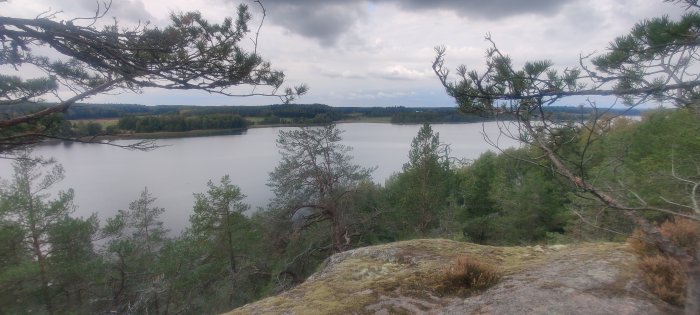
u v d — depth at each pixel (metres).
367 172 18.89
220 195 19.72
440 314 4.30
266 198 44.94
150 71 4.20
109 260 16.48
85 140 4.92
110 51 4.03
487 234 24.80
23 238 14.87
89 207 43.38
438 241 7.21
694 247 4.11
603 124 3.04
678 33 2.22
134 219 20.12
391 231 21.42
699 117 2.82
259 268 19.84
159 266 15.77
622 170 8.30
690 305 2.87
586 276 4.66
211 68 4.50
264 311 4.88
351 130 121.94
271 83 4.94
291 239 18.33
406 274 5.60
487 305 4.29
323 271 6.49
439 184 20.31
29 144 4.57
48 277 15.16
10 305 14.19
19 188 14.74
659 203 7.79
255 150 87.06
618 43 2.57
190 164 73.50
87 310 16.20
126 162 80.75
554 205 20.69
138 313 16.56
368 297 4.89
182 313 17.05
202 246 18.38
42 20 3.53
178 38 4.31
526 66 2.88
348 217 18.08
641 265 4.34
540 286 4.54
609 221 9.83
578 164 3.09
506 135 3.30
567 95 2.84
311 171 17.45
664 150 11.40
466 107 3.39
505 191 23.08
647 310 3.79
